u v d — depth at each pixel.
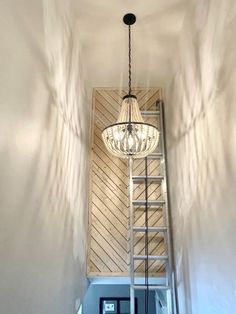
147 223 2.98
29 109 1.22
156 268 2.86
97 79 3.39
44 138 1.45
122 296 5.06
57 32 1.79
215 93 1.67
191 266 2.12
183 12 2.41
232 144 1.40
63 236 1.85
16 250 1.03
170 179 3.01
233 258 1.35
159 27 2.58
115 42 2.78
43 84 1.45
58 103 1.79
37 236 1.29
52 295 1.54
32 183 1.24
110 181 3.17
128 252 2.91
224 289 1.46
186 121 2.39
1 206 0.90
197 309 1.95
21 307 1.06
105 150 3.29
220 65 1.59
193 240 2.08
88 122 3.31
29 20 1.24
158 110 3.35
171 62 3.00
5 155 0.94
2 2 0.96
